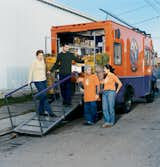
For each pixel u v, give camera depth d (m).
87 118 10.47
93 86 10.28
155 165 6.16
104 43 11.19
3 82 15.26
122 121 10.96
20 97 16.08
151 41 16.25
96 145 7.74
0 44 15.16
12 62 15.84
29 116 11.51
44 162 6.51
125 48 12.31
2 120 10.81
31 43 17.11
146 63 15.20
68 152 7.20
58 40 12.45
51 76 11.38
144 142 7.97
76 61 10.92
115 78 10.12
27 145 8.01
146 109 13.90
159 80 34.06
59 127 10.18
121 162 6.38
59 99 11.54
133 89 13.24
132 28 14.41
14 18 15.97
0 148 7.82
